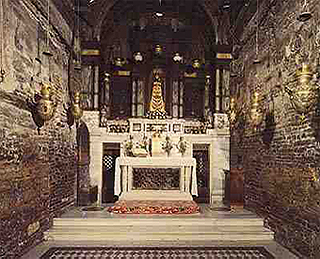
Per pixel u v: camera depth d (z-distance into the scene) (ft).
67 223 30.78
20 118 23.79
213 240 28.78
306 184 23.06
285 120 26.84
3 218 20.80
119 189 38.75
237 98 41.98
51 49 31.86
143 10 48.24
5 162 21.18
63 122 35.27
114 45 49.75
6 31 21.74
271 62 30.32
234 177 39.14
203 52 50.24
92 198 41.65
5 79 21.44
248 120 37.19
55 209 31.89
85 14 43.01
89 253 25.02
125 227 30.19
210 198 44.93
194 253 25.22
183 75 50.08
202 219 31.30
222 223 31.19
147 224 30.81
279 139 28.04
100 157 44.68
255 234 29.27
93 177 44.19
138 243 27.78
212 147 45.55
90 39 44.86
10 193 21.86
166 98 49.75
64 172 35.22
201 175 46.39
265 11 31.94
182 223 31.01
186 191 38.86
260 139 33.04
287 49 26.73
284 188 26.94
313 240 21.98
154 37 50.06
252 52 36.22
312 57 22.50
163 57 49.75
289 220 25.91
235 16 42.01
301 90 21.06
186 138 45.60
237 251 25.75
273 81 29.73
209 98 49.21
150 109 48.55
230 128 44.98
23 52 24.73
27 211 24.85
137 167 39.04
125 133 45.80
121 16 48.32
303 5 23.94
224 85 45.98
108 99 49.16
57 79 33.76
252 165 35.58
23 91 24.54
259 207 33.06
